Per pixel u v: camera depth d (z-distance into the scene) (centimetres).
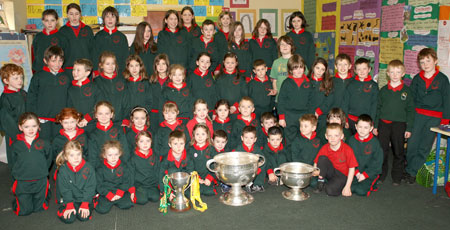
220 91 380
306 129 321
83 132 305
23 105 329
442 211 266
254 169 281
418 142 332
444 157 327
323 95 353
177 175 279
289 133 364
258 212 267
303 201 287
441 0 343
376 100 338
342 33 512
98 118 304
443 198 290
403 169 334
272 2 599
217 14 584
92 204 266
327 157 305
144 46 398
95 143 305
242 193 295
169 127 322
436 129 293
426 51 316
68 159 256
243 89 381
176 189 272
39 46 384
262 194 304
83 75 327
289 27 443
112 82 340
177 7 568
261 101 384
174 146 288
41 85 330
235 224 247
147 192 291
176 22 406
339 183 296
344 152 296
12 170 272
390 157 403
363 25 464
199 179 303
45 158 279
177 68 346
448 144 299
